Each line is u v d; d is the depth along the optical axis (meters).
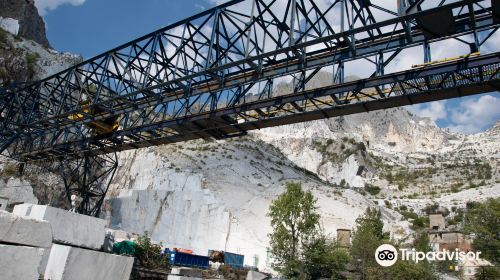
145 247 35.81
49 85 36.19
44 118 33.09
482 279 46.09
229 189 99.38
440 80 20.92
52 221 12.95
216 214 80.50
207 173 108.25
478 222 52.59
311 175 151.50
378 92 22.33
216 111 26.88
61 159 39.81
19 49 93.50
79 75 34.06
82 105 32.34
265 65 25.12
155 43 26.91
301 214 45.78
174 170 103.38
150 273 26.67
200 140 133.62
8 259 6.86
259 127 27.48
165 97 28.83
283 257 43.84
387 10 19.80
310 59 23.52
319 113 24.44
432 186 199.00
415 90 21.73
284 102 24.50
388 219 112.31
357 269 42.12
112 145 35.53
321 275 42.69
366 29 19.91
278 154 154.50
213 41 23.59
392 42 21.42
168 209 79.88
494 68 19.45
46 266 9.24
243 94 26.23
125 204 77.31
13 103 39.03
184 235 77.56
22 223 7.61
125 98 28.67
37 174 65.88
